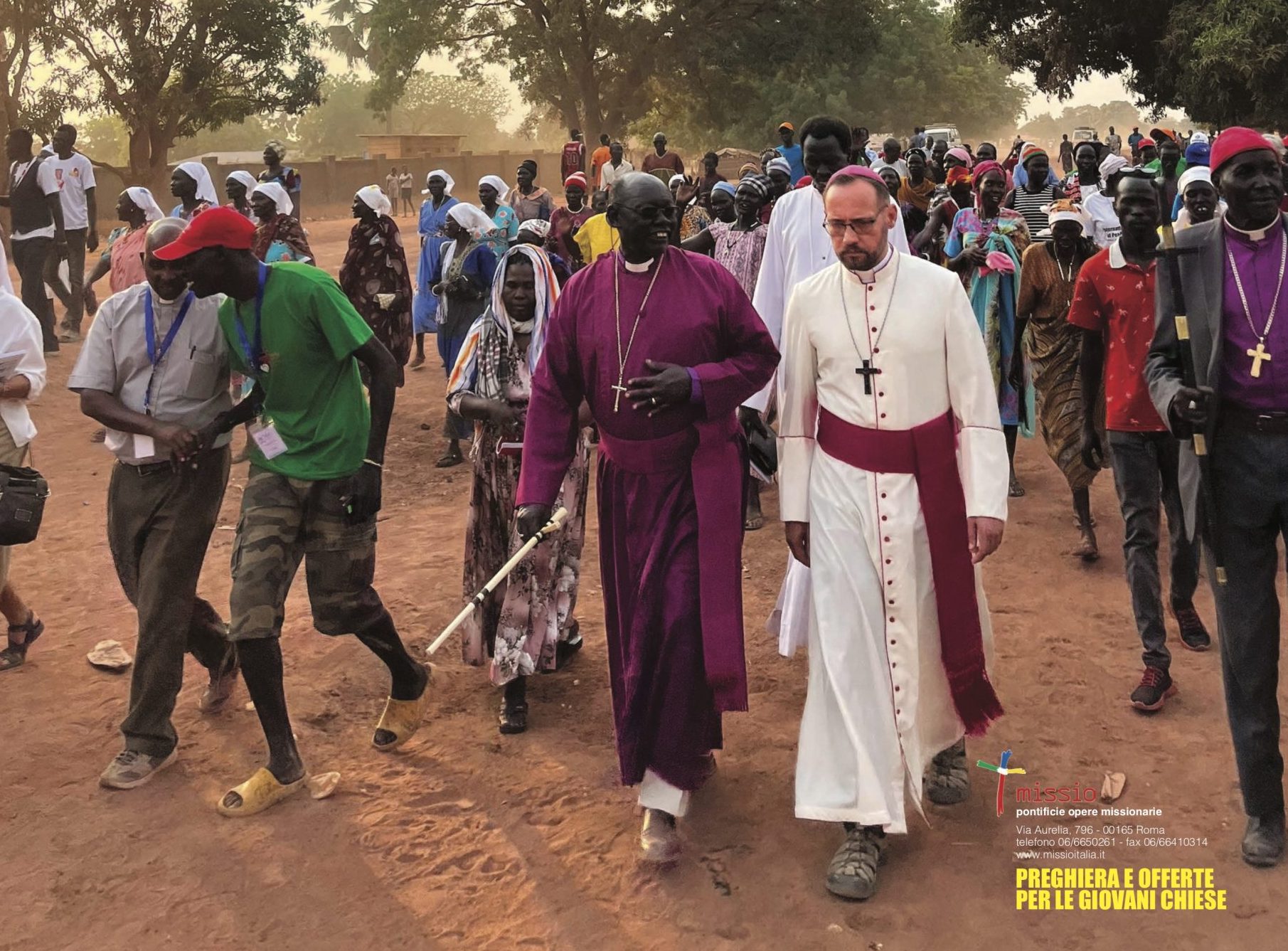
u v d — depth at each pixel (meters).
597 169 22.62
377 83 47.38
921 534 3.85
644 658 3.90
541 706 5.14
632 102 46.38
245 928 3.69
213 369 4.50
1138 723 4.84
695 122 54.28
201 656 4.99
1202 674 5.25
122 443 4.46
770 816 4.23
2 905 3.82
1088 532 6.74
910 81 73.31
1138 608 5.02
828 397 3.92
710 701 3.95
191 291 4.38
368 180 50.84
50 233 12.67
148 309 4.45
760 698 5.18
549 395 4.13
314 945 3.61
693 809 4.29
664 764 3.88
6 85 31.42
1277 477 3.67
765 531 7.45
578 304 4.04
